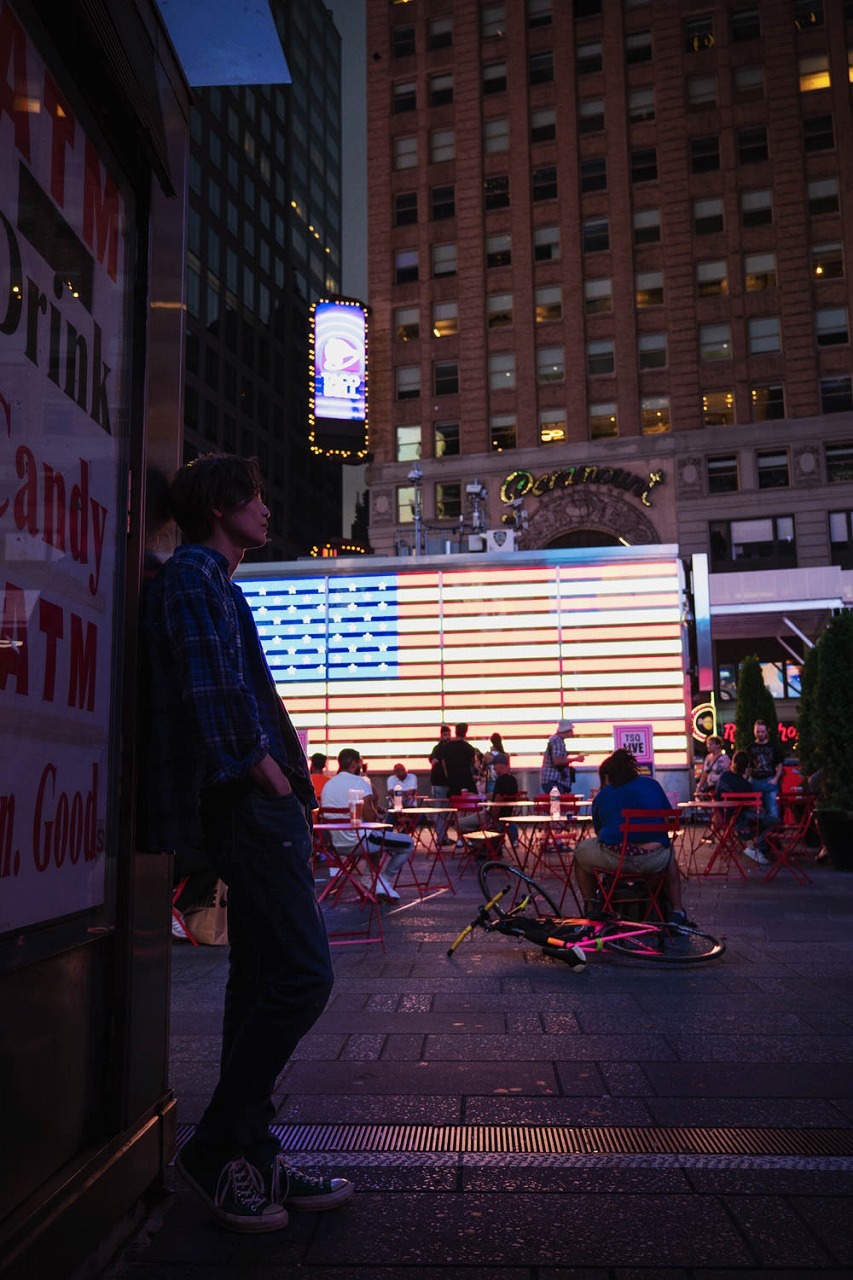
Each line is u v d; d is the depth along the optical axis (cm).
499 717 1938
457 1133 326
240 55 434
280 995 259
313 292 8156
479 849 1248
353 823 821
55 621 217
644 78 4156
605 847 716
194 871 718
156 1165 265
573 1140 318
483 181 4256
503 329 4125
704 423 3869
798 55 4012
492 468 4016
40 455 211
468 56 4353
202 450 5934
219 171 6450
